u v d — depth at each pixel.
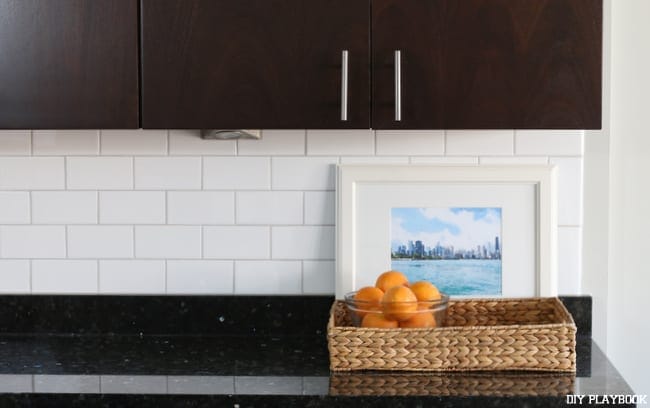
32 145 2.39
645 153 2.37
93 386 1.90
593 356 2.14
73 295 2.41
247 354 2.19
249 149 2.37
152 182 2.39
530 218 2.34
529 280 2.35
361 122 2.02
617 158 2.38
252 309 2.39
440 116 2.01
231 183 2.38
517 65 1.99
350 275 2.35
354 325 2.15
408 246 2.35
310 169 2.37
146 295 2.40
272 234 2.39
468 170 2.33
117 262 2.40
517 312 2.26
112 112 2.03
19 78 2.03
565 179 2.35
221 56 2.02
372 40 2.00
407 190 2.35
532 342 1.98
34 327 2.42
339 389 1.86
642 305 2.39
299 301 2.39
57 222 2.40
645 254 2.38
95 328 2.41
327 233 2.38
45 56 2.03
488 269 2.35
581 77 1.99
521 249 2.34
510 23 1.99
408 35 2.00
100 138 2.38
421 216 2.35
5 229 2.41
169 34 2.02
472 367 1.99
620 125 2.37
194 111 2.03
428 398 1.81
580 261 2.37
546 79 1.99
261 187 2.38
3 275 2.42
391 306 2.02
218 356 2.17
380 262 2.36
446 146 2.35
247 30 2.01
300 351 2.22
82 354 2.20
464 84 2.00
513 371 2.00
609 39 2.37
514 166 2.33
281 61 2.02
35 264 2.41
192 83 2.02
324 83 2.02
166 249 2.40
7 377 1.98
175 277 2.40
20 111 2.04
